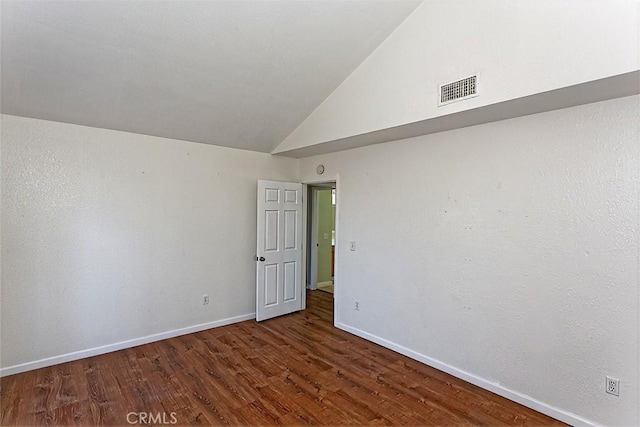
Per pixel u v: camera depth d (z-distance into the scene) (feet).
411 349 11.50
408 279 11.61
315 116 13.05
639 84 6.58
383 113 10.46
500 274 9.23
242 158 14.92
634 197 7.16
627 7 6.12
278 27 8.92
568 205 8.03
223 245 14.43
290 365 10.85
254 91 11.24
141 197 12.21
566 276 8.07
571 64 6.71
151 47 8.69
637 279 7.13
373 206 12.87
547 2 7.07
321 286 22.04
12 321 9.98
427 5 9.29
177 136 12.83
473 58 8.28
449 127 10.09
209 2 7.84
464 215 10.05
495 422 8.03
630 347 7.22
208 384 9.61
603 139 7.53
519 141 8.86
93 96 9.89
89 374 10.07
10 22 7.34
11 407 8.39
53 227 10.57
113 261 11.68
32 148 10.19
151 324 12.57
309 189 21.21
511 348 9.01
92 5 7.35
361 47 10.42
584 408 7.80
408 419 8.13
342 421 8.03
